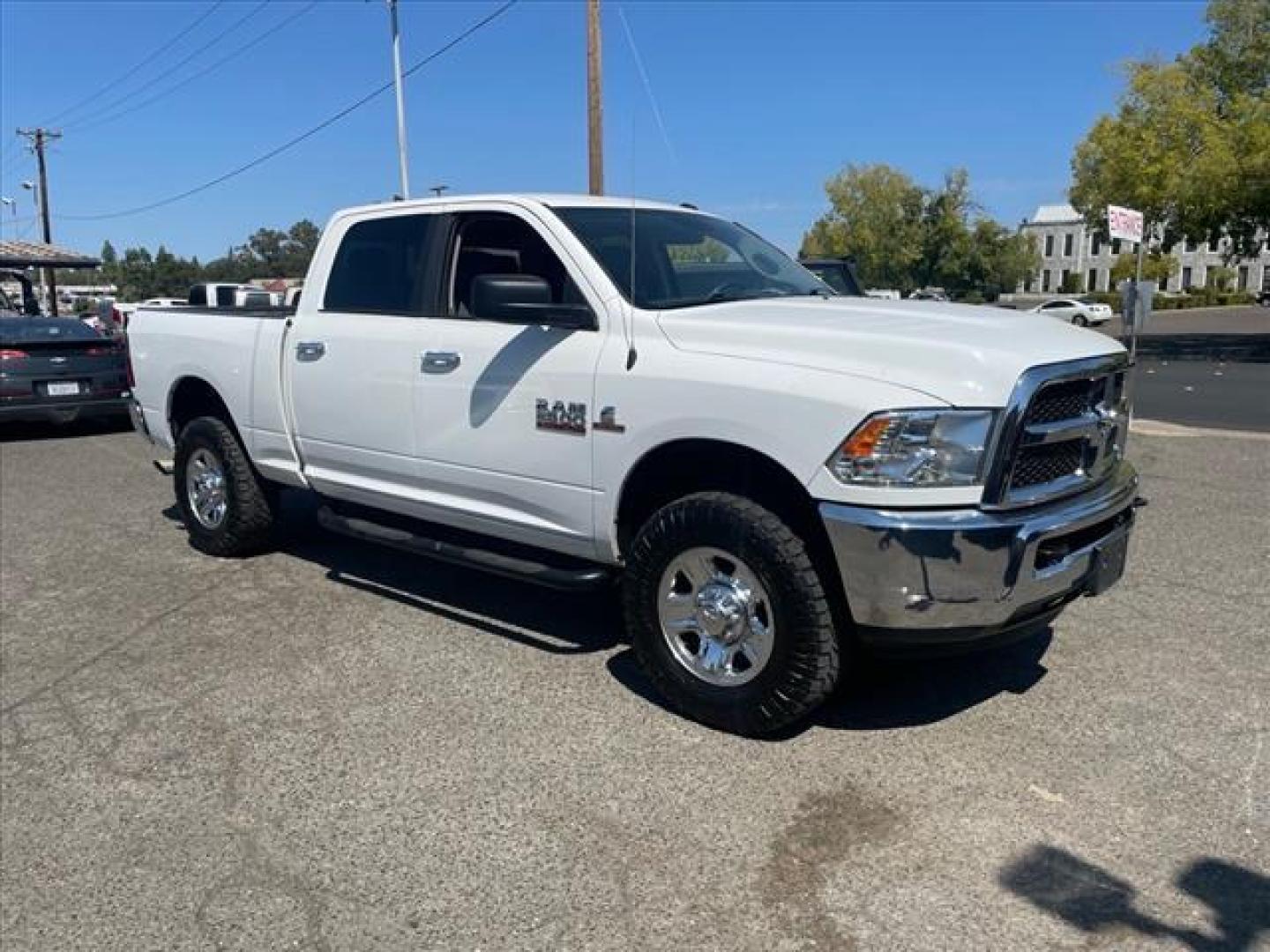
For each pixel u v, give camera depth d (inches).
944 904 113.1
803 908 113.0
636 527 167.5
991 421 132.8
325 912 114.7
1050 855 121.6
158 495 334.0
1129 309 439.8
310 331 212.2
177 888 120.2
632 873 120.0
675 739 152.5
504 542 194.7
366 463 204.5
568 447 165.5
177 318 256.7
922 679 171.9
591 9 641.0
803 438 137.0
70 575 243.1
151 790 142.2
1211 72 1274.6
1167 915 110.6
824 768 142.7
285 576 236.2
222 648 193.0
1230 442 395.5
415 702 167.3
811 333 144.9
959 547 130.8
